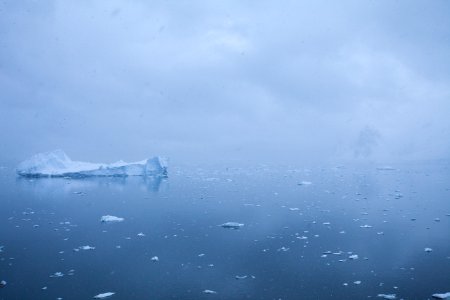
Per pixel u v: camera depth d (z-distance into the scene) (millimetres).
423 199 31578
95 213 27375
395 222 23406
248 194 36344
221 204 30812
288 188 40688
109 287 14062
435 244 18672
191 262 16703
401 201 30875
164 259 17156
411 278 14469
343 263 16266
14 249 18828
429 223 22969
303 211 27438
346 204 30016
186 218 25562
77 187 41500
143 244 19531
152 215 26609
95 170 51719
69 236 21141
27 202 31875
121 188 40844
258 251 18141
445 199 31328
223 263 16516
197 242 19797
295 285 14039
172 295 13328
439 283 13945
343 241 19516
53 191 38312
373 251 17781
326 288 13719
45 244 19625
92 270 15852
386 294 13070
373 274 14945
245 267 16000
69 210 28484
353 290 13500
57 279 14883
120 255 17797
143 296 13258
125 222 24453
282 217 25516
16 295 13391
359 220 24156
